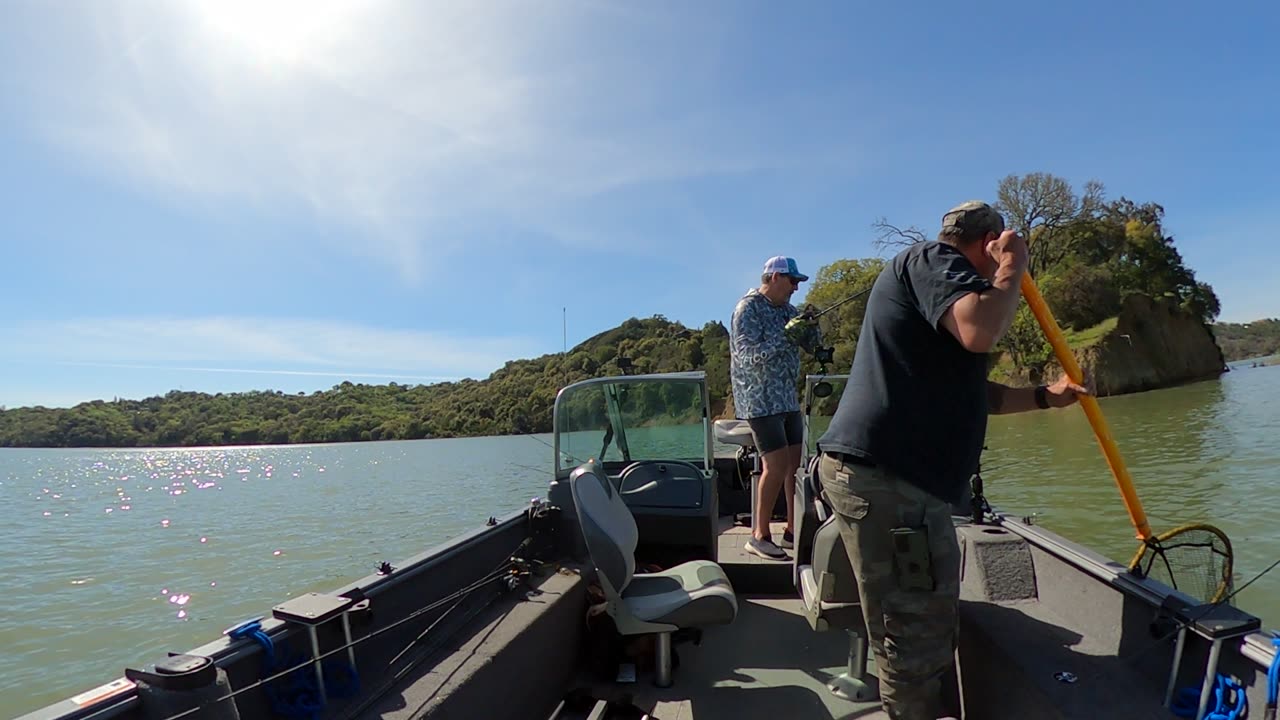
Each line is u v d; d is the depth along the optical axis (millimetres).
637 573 3770
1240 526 9570
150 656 11727
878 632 2068
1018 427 25188
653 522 3986
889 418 2002
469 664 2465
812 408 4879
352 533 20250
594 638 3482
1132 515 2291
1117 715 1886
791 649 3562
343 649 2156
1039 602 2758
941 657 2037
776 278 4320
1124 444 19344
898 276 2057
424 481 33500
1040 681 2072
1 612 13906
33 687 10633
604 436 4590
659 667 3232
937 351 1968
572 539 3961
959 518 3570
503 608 3078
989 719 2422
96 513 29375
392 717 2082
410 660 2479
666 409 4559
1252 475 13094
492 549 3471
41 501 35594
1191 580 2201
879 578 2037
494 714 2508
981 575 2875
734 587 4375
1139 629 2143
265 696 1997
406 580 2672
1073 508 11852
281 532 21109
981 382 2041
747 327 4316
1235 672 1774
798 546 3191
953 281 1830
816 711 2932
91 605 14375
